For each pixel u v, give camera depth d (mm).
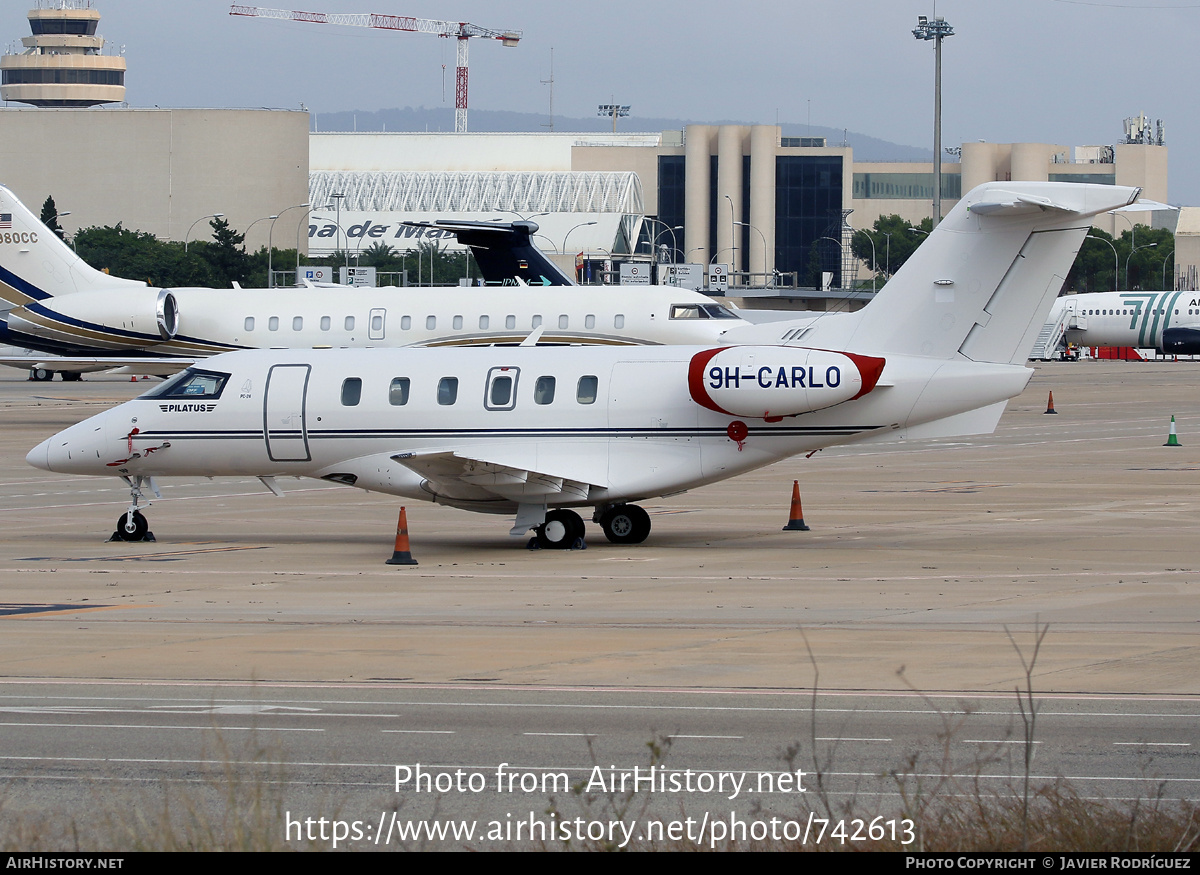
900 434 93438
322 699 49781
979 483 135500
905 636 60844
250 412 99125
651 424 93812
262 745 43750
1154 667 53938
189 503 126438
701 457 93812
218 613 68750
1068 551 89750
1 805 37875
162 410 99938
